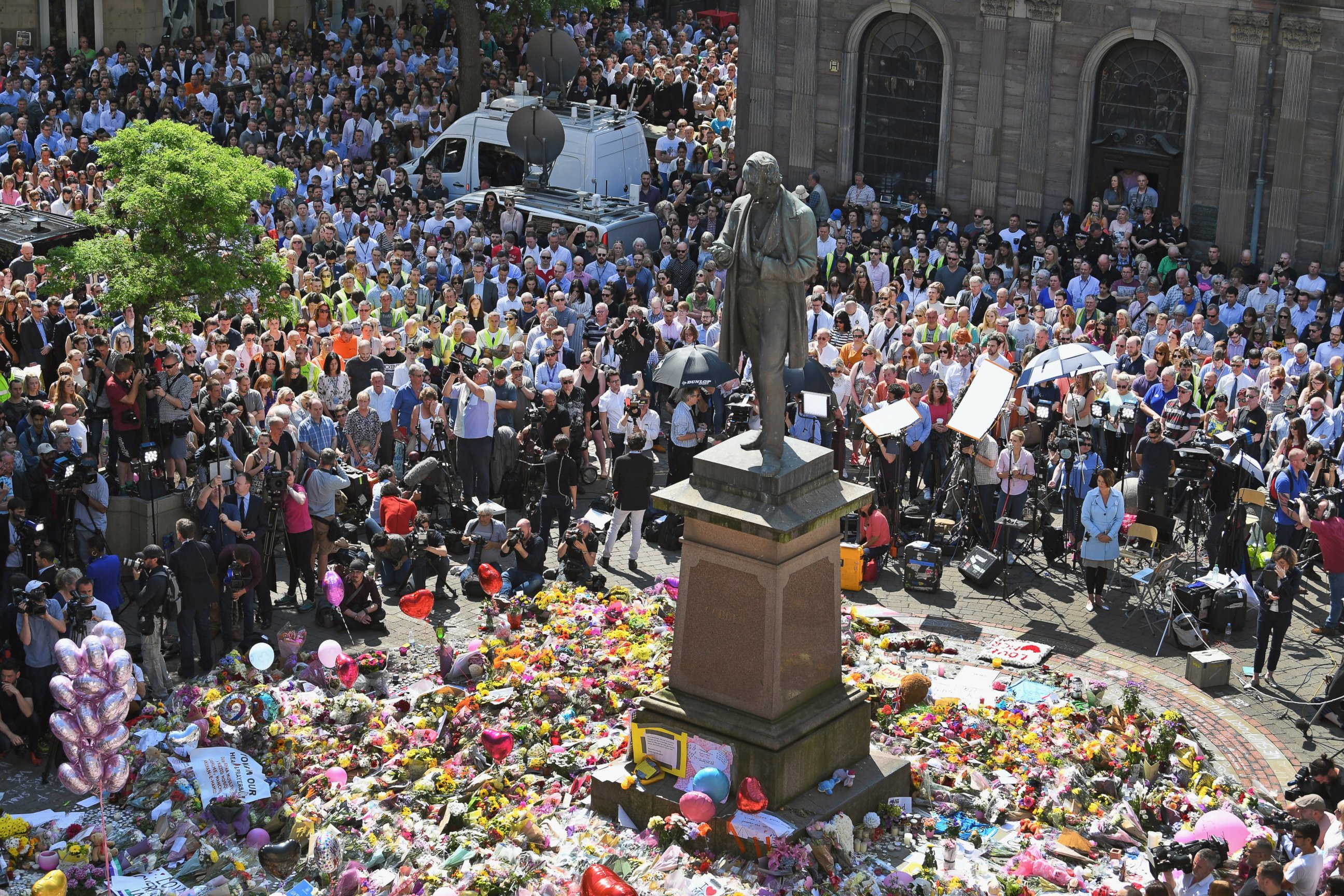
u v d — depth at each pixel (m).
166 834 14.59
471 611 19.94
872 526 21.05
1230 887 12.77
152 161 21.16
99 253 21.23
